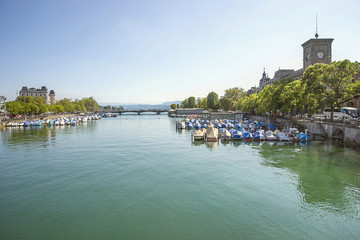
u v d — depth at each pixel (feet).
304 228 57.62
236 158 125.70
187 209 67.05
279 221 60.64
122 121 457.68
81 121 441.27
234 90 568.00
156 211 66.13
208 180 90.53
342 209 67.56
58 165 114.42
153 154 137.39
